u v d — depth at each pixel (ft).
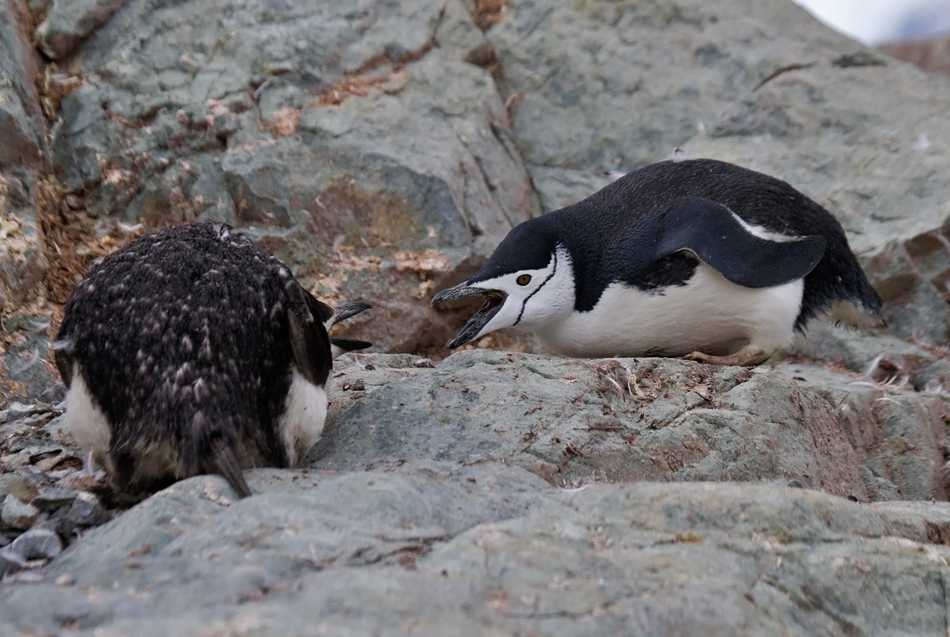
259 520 20.08
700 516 20.81
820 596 19.83
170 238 25.59
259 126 45.01
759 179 34.76
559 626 16.53
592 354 34.65
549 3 52.60
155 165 43.93
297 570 18.33
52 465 28.89
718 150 48.14
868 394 36.47
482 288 33.19
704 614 17.34
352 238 43.78
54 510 24.68
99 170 44.01
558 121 50.24
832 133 48.42
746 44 51.57
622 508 21.06
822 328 42.45
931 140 47.26
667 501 21.07
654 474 26.94
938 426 38.32
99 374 23.58
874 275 43.60
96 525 24.26
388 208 43.91
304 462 26.89
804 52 51.55
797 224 33.99
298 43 47.09
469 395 28.09
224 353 23.49
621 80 50.62
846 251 35.12
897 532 22.29
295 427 24.98
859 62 51.57
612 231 33.78
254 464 23.95
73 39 46.11
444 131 46.88
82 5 46.32
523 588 17.53
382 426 27.40
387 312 42.60
